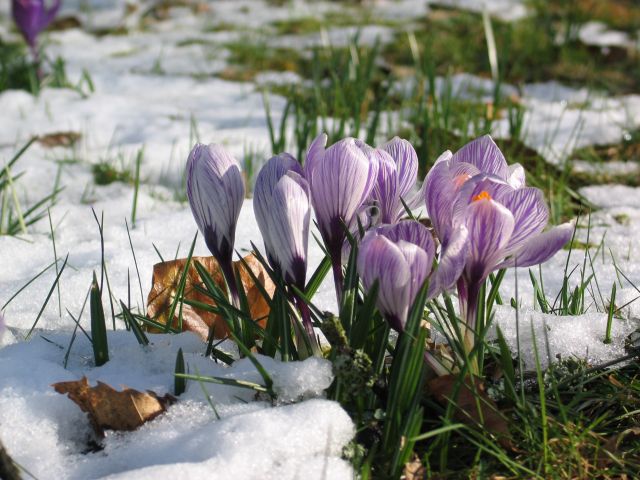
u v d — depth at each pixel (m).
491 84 1.91
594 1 2.54
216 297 0.87
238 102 1.79
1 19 2.67
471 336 0.86
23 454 0.83
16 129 1.56
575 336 0.92
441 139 1.45
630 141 1.50
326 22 2.49
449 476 0.84
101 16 2.61
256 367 0.84
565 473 0.84
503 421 0.85
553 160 1.42
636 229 1.15
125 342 0.92
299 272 0.83
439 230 0.83
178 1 2.77
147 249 1.09
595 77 1.96
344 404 0.85
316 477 0.81
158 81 1.96
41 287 1.02
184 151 1.48
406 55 2.10
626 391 0.89
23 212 1.20
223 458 0.81
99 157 1.43
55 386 0.84
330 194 0.83
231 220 0.85
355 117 1.37
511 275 1.06
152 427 0.84
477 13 2.49
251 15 2.63
